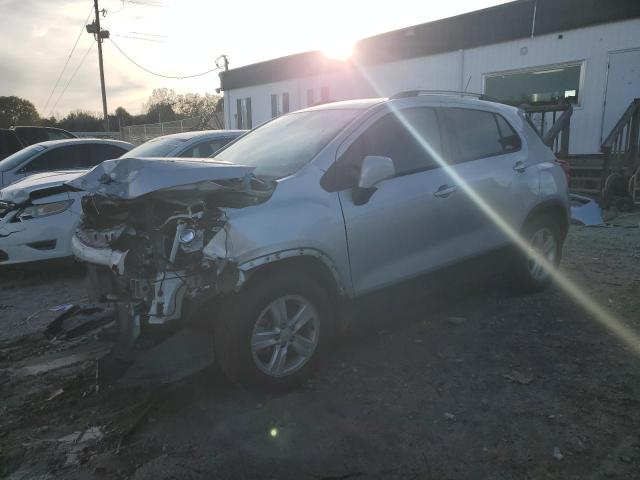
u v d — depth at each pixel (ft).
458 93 16.06
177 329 10.35
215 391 11.50
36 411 10.94
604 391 11.13
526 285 16.94
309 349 11.60
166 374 10.21
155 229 10.16
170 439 9.83
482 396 11.06
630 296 17.04
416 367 12.42
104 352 13.79
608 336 13.94
